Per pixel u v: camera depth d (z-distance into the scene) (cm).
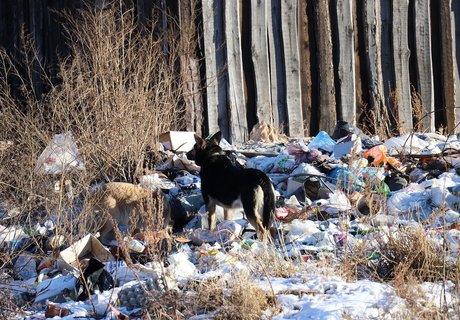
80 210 1089
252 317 690
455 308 662
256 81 1833
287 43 1856
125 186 1113
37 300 845
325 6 1886
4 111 1291
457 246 858
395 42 1938
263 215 1037
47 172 1102
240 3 1831
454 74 1983
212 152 1134
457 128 1969
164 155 1458
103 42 1438
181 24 1755
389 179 1265
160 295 750
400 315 650
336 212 1116
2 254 916
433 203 1141
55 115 1353
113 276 877
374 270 838
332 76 1891
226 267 866
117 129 1312
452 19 1983
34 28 1897
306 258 907
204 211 1189
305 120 1884
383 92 1931
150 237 919
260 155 1509
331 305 696
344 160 1348
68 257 934
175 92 1705
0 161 1091
